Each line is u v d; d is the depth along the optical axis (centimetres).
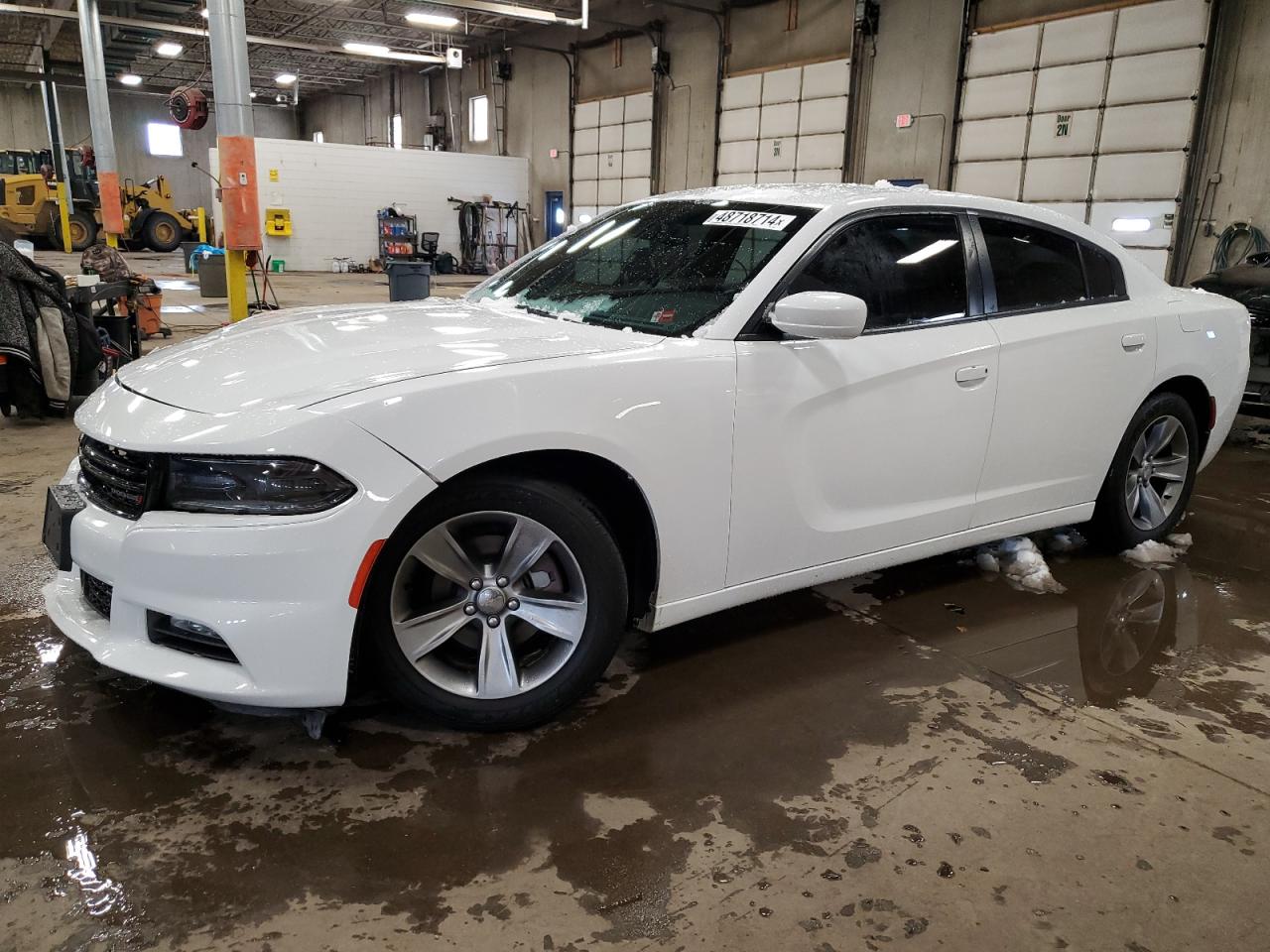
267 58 2981
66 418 579
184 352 249
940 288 292
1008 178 1386
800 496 260
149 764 214
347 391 201
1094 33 1251
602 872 182
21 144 3394
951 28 1435
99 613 219
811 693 258
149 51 2730
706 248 280
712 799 207
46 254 2342
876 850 191
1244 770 226
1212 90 1149
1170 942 168
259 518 192
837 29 1628
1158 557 378
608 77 2211
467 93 2791
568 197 2434
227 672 198
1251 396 675
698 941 164
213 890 173
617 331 256
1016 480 318
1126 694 263
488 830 194
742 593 259
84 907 167
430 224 2580
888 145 1559
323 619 195
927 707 252
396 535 206
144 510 201
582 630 229
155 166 3625
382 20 2436
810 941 165
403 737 229
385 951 159
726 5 1827
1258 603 335
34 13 1986
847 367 262
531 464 228
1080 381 323
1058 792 214
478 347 232
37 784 204
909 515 289
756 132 1808
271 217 2381
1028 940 167
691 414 234
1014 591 339
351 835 190
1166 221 1204
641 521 239
